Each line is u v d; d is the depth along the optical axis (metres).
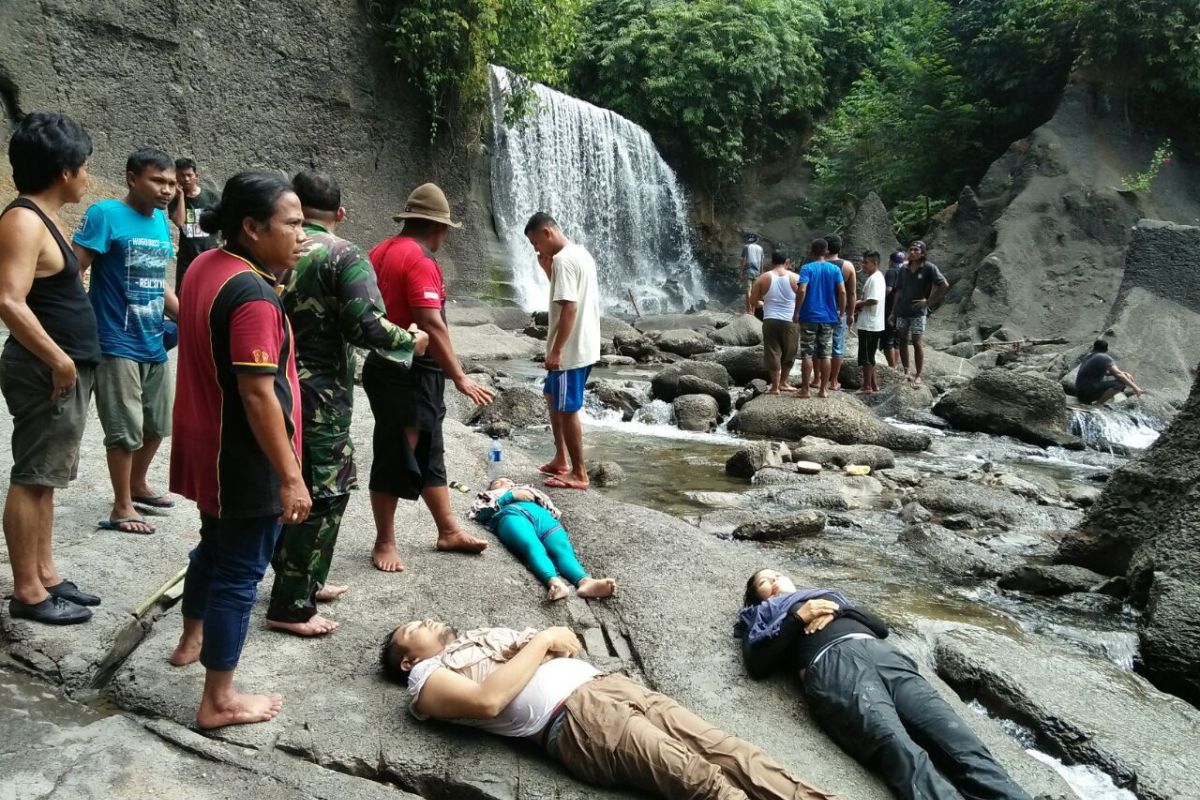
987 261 20.17
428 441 4.32
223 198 2.75
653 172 27.09
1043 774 3.22
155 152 4.10
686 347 16.17
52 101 11.87
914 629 4.52
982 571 5.87
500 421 9.93
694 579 4.48
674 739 2.76
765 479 7.99
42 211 3.23
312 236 3.37
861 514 7.16
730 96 27.80
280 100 15.46
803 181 30.52
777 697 3.46
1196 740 3.61
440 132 18.91
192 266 2.83
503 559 4.50
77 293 3.37
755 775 2.71
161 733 2.84
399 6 17.23
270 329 2.67
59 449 3.29
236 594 2.81
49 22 11.82
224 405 2.72
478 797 2.74
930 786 2.91
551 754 2.86
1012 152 22.98
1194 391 5.89
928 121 25.11
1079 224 20.58
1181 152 21.95
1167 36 21.12
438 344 4.10
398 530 4.77
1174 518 5.28
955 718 3.17
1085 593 5.51
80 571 3.78
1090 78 22.41
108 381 4.14
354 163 17.00
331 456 3.42
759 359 13.12
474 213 20.22
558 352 5.74
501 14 18.19
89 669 3.16
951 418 11.70
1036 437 10.95
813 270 10.66
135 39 12.91
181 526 4.46
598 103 28.66
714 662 3.69
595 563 4.66
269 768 2.72
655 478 8.15
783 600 3.63
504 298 20.38
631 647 3.83
